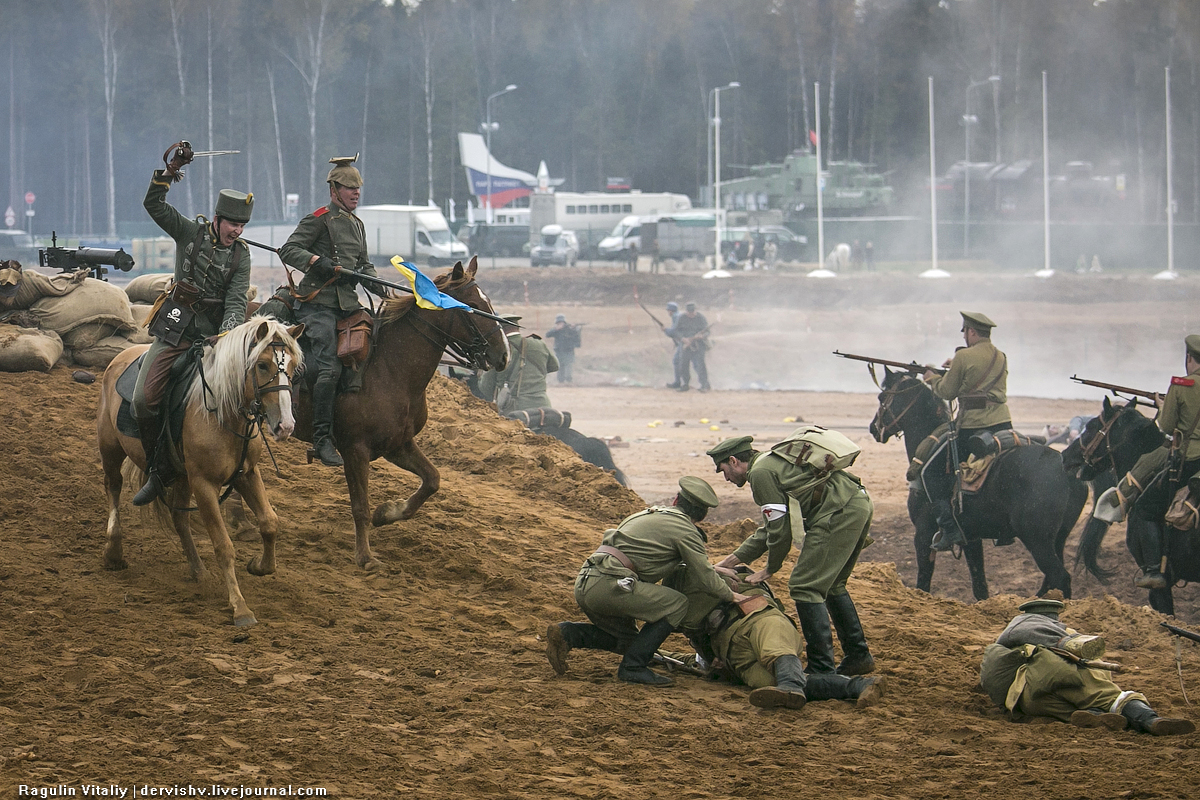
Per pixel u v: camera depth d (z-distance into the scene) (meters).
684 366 78.38
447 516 26.00
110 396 21.14
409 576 22.45
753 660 17.64
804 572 17.94
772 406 70.81
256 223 131.00
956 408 33.91
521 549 24.70
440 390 35.34
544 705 16.69
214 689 16.55
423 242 131.50
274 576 21.50
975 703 17.86
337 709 16.00
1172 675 20.25
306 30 179.25
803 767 14.67
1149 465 28.64
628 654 17.98
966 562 36.78
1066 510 30.70
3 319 31.08
